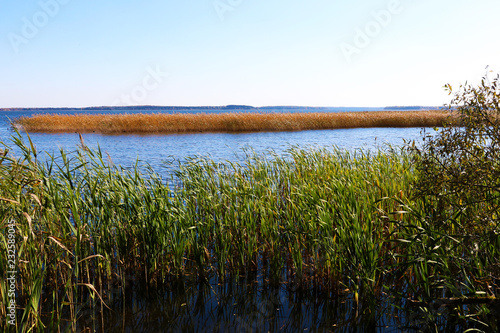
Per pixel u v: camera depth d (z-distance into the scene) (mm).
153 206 5418
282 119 38062
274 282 5520
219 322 4461
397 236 5125
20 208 4012
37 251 4262
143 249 5414
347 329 4238
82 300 4930
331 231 4992
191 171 6980
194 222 5734
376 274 4887
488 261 3852
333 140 26203
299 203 5773
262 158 9453
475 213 4121
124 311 4711
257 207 6082
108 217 5117
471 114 4113
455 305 3764
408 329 4121
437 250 4164
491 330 3520
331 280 5059
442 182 4238
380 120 40750
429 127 38312
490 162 3928
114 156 18250
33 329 4027
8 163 4594
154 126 35781
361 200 5527
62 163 9766
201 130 36469
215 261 6098
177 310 4746
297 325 4379
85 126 35562
